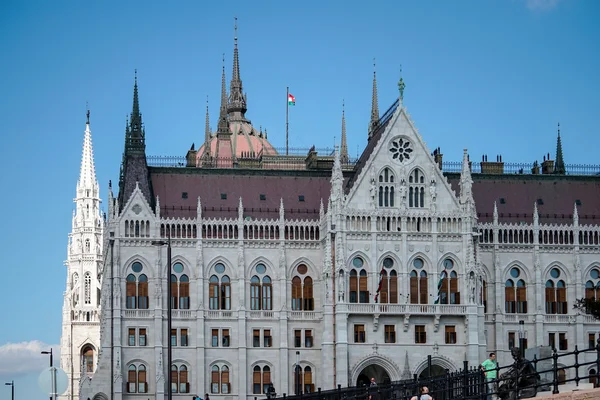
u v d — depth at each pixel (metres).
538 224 173.12
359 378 164.38
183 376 163.38
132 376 162.12
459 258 164.75
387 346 161.50
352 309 161.00
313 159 183.75
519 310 171.88
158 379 160.75
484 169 184.25
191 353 163.62
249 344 165.12
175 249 165.38
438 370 162.88
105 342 161.38
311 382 165.75
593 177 181.12
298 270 168.00
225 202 170.50
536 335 170.25
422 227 164.75
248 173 174.50
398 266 163.62
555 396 70.62
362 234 163.25
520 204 176.75
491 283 171.12
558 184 180.00
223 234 166.88
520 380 82.75
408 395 94.25
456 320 163.62
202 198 170.50
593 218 176.50
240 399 163.25
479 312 163.75
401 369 161.25
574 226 173.50
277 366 165.12
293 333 166.38
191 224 166.25
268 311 166.00
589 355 170.62
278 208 170.88
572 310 172.00
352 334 161.25
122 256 164.00
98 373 160.88
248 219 167.75
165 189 170.88
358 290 162.75
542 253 172.62
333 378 161.00
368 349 161.00
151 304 163.75
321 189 174.62
